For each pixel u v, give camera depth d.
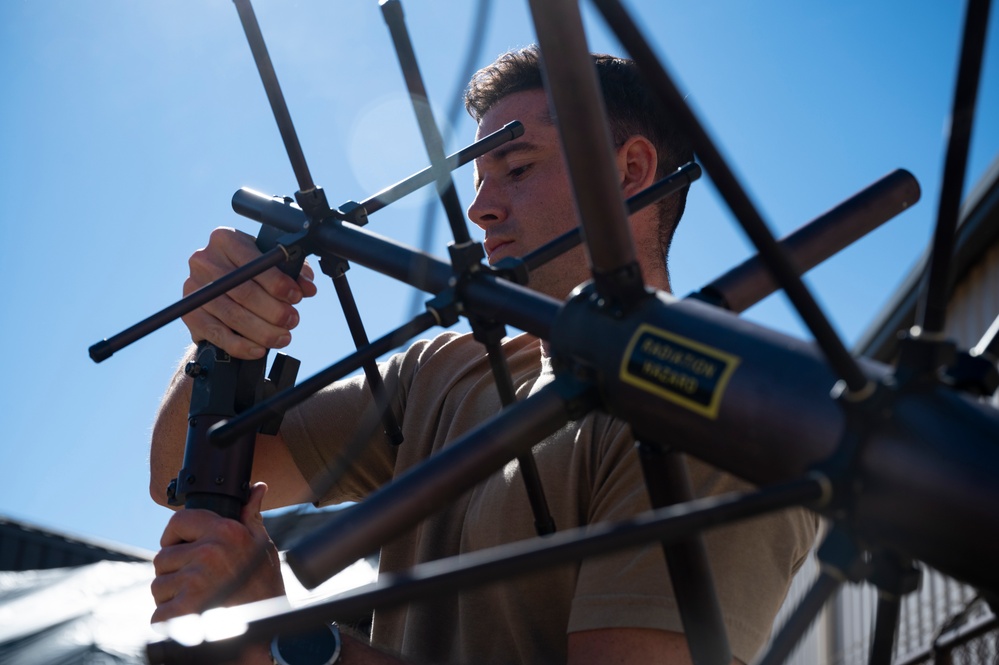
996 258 6.96
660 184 1.05
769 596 1.29
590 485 1.43
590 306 0.76
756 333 0.69
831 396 0.63
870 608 6.11
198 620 0.68
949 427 0.59
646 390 0.71
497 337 0.86
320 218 1.07
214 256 1.31
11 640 1.68
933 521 0.58
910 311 7.18
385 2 0.83
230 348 1.23
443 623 1.51
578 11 0.65
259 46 1.06
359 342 1.15
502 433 0.72
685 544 0.81
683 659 1.22
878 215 0.94
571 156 0.69
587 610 1.26
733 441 0.67
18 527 5.94
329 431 1.86
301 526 0.90
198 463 1.21
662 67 0.60
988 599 0.63
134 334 1.04
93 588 1.95
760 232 0.62
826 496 0.60
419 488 0.70
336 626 1.22
